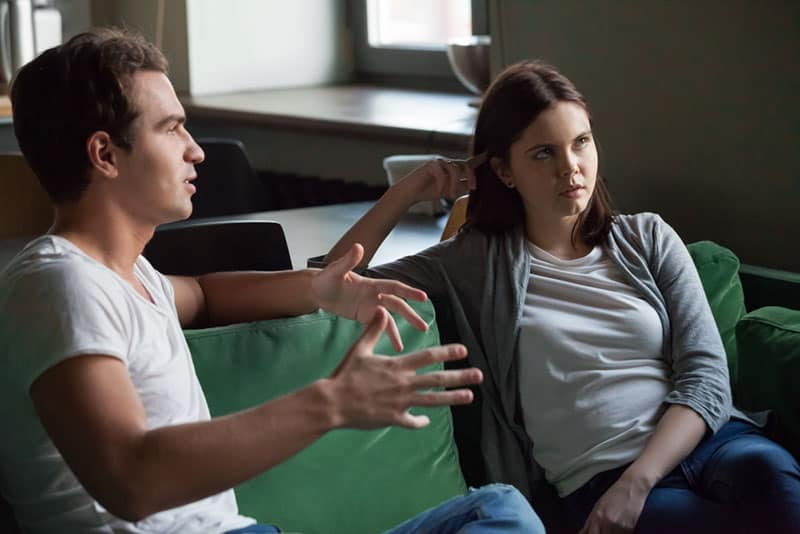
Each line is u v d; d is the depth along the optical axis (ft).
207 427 4.66
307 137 13.70
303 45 15.44
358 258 6.29
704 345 7.09
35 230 9.84
